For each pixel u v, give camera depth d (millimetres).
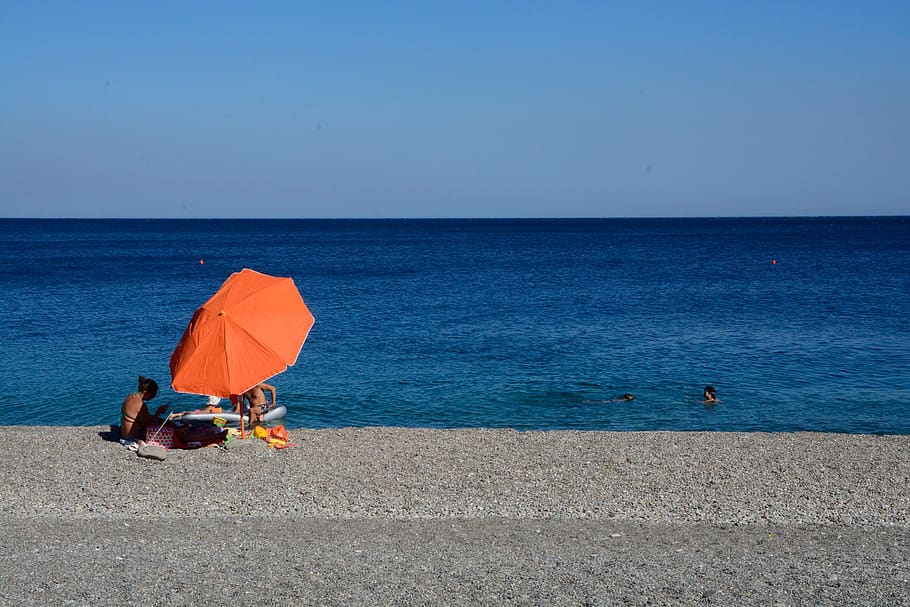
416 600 7398
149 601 7387
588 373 22344
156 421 13477
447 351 25703
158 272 60812
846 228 177625
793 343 26672
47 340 27672
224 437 13180
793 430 16953
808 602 7352
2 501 10484
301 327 13625
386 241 127062
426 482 11211
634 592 7562
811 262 66875
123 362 23875
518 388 20656
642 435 13977
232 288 13805
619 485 11086
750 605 7285
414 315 34625
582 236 144000
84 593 7555
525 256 82125
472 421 17828
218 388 12641
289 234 165875
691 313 34562
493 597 7453
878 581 7832
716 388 20594
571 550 8742
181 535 9266
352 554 8602
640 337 28203
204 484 11172
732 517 9930
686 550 8758
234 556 8555
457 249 98938
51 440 13523
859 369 22594
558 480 11297
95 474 11609
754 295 41312
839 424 17391
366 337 28531
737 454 12617
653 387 20750
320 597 7469
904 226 191750
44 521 9781
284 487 11031
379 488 10977
